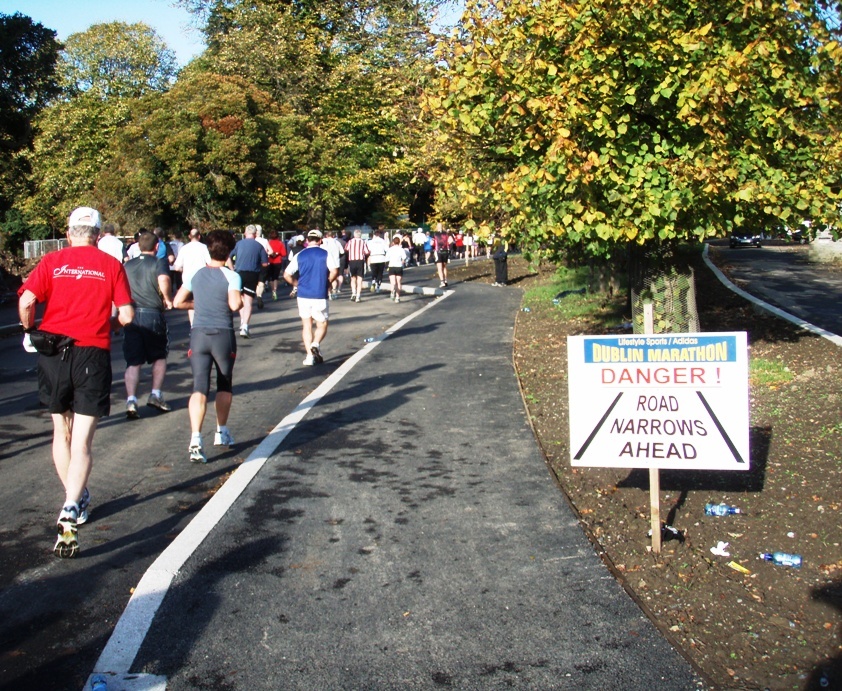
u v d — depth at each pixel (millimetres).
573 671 4102
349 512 6230
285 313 19672
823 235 35406
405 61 23125
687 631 4523
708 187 8070
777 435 7785
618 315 15930
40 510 6402
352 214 55188
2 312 22531
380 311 20297
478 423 8789
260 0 44188
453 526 5941
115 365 13188
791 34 8641
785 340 12688
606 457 5504
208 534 5781
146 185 37062
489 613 4676
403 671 4094
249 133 37500
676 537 5738
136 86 55562
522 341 14266
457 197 10711
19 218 52438
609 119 8648
